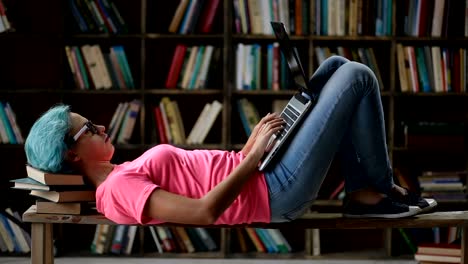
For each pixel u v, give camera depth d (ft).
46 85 14.49
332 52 13.37
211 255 13.19
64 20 13.38
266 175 7.53
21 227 13.17
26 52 14.46
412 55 13.20
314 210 13.80
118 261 12.82
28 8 14.39
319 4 13.19
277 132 7.59
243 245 13.55
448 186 13.19
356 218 7.90
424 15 13.28
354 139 7.60
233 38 13.62
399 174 13.53
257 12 13.24
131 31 14.37
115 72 13.39
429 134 13.12
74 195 7.66
